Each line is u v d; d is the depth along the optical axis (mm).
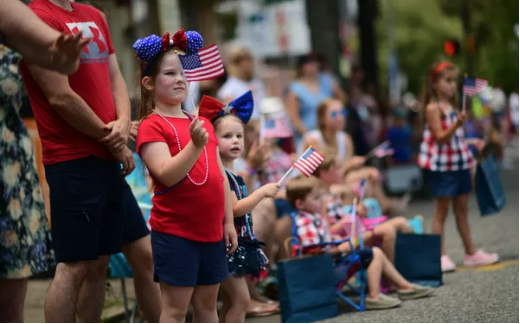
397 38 128375
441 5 130125
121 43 32812
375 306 15180
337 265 16125
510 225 24359
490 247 21125
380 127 47062
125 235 12469
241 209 12172
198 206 10750
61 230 11156
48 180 11281
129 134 12391
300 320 14531
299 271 14656
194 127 10141
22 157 8594
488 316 13539
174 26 43875
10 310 8656
